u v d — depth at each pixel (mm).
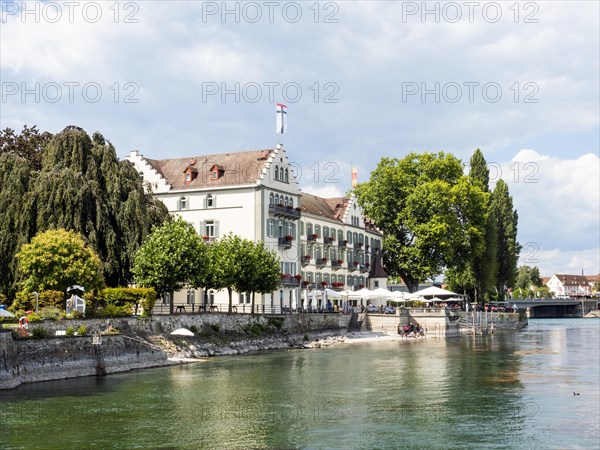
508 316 132500
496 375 54875
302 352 75875
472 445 32969
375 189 121812
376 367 60281
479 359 67188
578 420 38062
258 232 95250
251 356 70750
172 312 74812
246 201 96250
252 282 83188
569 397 44750
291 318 88812
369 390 47281
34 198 71750
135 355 58906
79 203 72250
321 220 113062
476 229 118750
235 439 33625
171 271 72125
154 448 31906
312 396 44969
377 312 109312
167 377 53125
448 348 81125
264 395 45125
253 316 82500
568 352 75062
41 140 90688
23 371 48031
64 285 63344
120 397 43781
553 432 35406
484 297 139125
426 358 68375
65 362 51656
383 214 122500
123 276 74938
